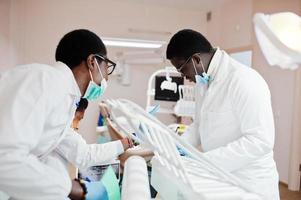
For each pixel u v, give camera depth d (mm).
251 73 1189
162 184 776
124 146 1325
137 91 4555
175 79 2643
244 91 1108
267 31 491
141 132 683
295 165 3502
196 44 1192
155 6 4590
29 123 704
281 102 3676
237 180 688
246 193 655
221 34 4793
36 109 722
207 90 1295
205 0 4301
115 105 680
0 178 667
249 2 4113
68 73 907
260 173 1193
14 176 667
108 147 1305
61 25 4195
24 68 804
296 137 3479
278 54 524
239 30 4320
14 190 697
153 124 687
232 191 654
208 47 1236
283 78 3623
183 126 2184
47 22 4133
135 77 4520
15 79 758
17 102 705
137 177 808
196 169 752
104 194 881
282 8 3572
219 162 1009
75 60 938
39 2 4082
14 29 3660
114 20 4426
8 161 654
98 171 1348
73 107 952
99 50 960
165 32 4676
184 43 1190
